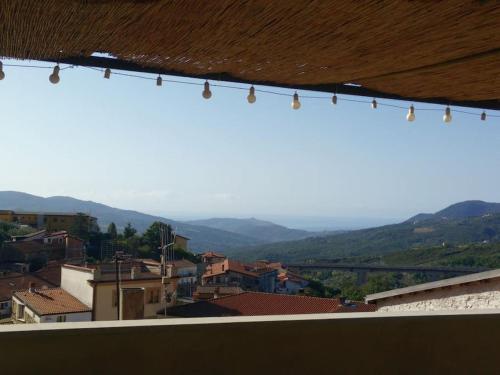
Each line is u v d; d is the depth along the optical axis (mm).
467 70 2684
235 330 2262
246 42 2273
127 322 2172
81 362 2066
